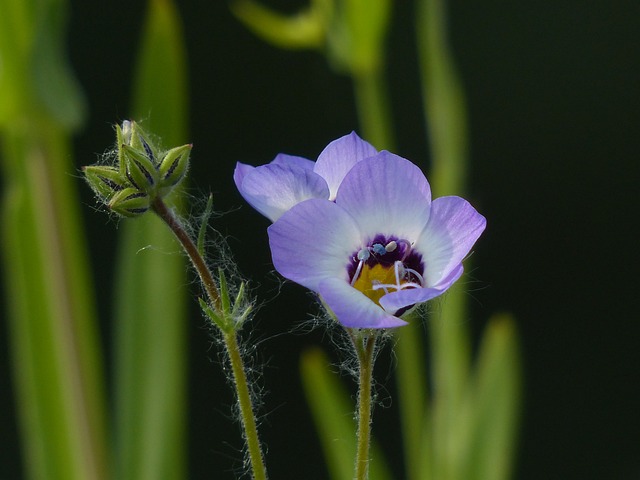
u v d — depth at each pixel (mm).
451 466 293
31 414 301
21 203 300
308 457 448
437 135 306
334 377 287
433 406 298
